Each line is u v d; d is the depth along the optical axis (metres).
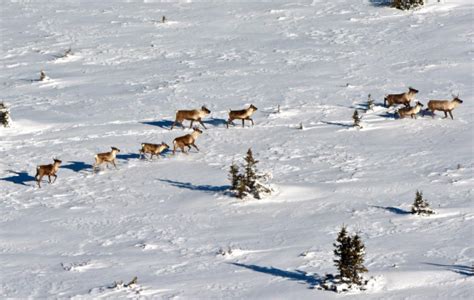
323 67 104.44
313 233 54.97
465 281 44.00
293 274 47.00
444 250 49.62
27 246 56.72
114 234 58.22
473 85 92.94
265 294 43.88
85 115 90.50
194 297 43.88
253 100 92.25
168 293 44.69
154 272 48.88
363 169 69.69
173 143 77.00
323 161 72.44
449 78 96.12
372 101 88.25
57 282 47.91
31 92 101.50
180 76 103.75
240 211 61.41
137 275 48.41
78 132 84.69
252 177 64.69
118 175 72.44
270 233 55.81
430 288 43.41
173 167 73.44
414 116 83.75
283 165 71.88
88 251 54.69
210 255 51.84
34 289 46.81
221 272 48.16
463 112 84.44
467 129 79.19
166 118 87.62
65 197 67.94
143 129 84.38
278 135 80.56
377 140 77.88
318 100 90.88
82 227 60.31
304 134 80.38
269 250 52.00
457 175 66.25
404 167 69.56
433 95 90.19
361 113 86.06
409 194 62.47
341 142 77.56
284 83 98.19
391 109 86.75
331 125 82.88
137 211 63.12
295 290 44.22
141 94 96.81
